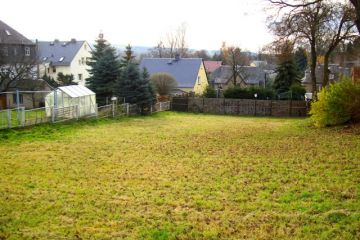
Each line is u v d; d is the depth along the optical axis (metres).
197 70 56.66
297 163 14.47
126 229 8.64
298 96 44.50
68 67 63.47
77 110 28.39
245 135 23.23
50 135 22.36
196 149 18.47
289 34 30.62
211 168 14.31
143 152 17.80
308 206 9.63
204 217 9.27
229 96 44.59
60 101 28.83
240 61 69.62
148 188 11.83
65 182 12.62
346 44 35.56
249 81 67.44
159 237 8.17
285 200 10.23
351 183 11.42
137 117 35.12
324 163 14.17
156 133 24.61
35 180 12.86
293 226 8.49
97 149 18.52
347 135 19.95
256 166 14.34
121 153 17.56
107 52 39.81
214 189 11.56
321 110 23.53
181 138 22.33
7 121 22.69
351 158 14.71
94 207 10.11
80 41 67.06
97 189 11.77
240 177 12.86
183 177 13.08
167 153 17.53
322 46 36.69
